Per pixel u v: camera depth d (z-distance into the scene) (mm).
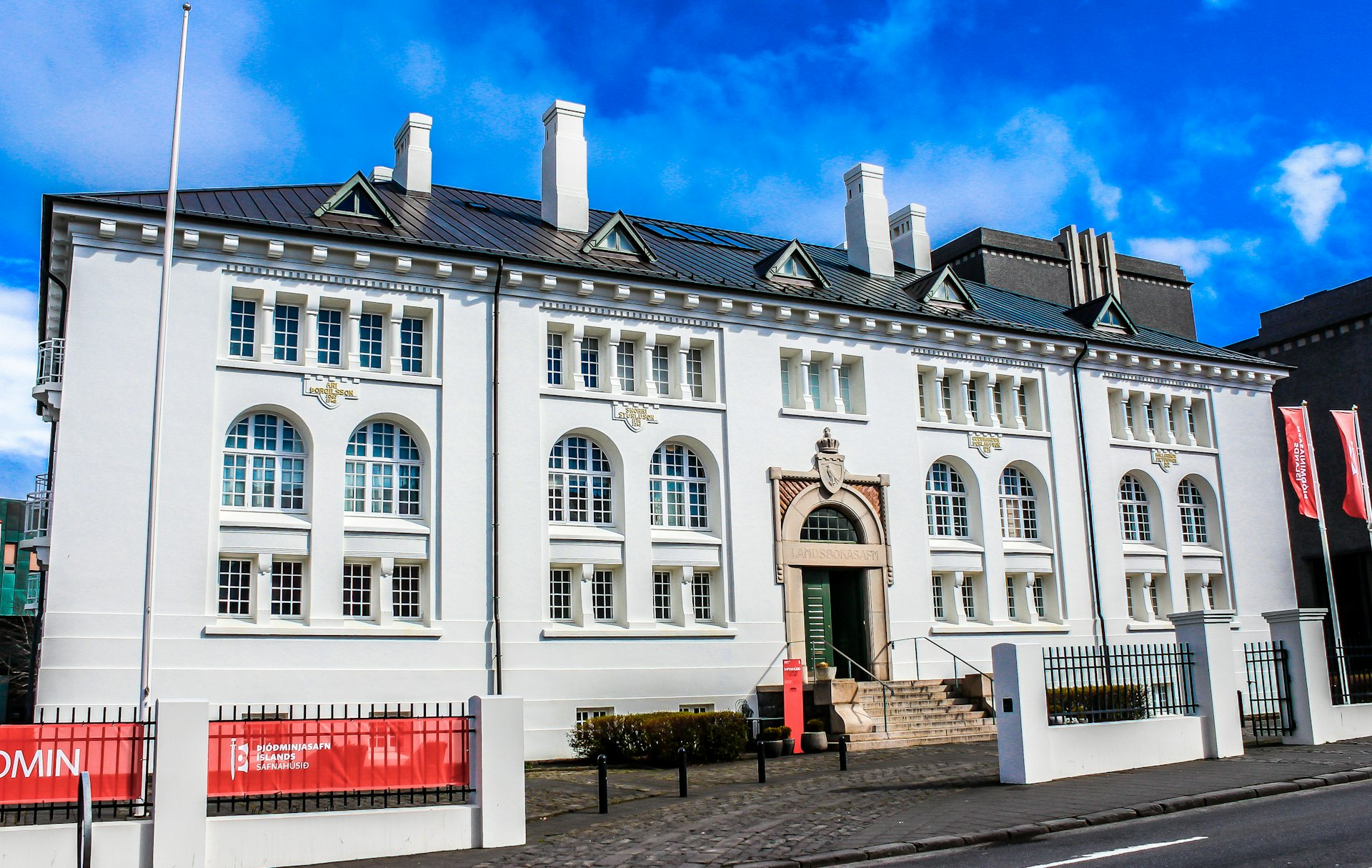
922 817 16344
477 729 16000
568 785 22047
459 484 27266
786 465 31625
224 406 25422
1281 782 17859
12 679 49781
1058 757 19516
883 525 32719
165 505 24328
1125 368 38312
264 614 25125
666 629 29125
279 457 26156
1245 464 40062
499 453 27812
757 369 31812
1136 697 21406
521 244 30406
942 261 47594
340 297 27000
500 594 27125
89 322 24359
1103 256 48531
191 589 24250
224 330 25797
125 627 23500
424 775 15656
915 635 32531
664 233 37219
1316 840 13430
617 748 25812
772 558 30938
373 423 27266
